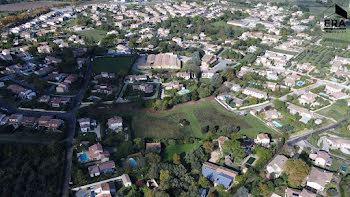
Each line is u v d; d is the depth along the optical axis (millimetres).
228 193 155375
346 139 198750
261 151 185750
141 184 160125
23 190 157500
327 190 157625
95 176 166250
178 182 159125
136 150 188875
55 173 168375
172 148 194250
